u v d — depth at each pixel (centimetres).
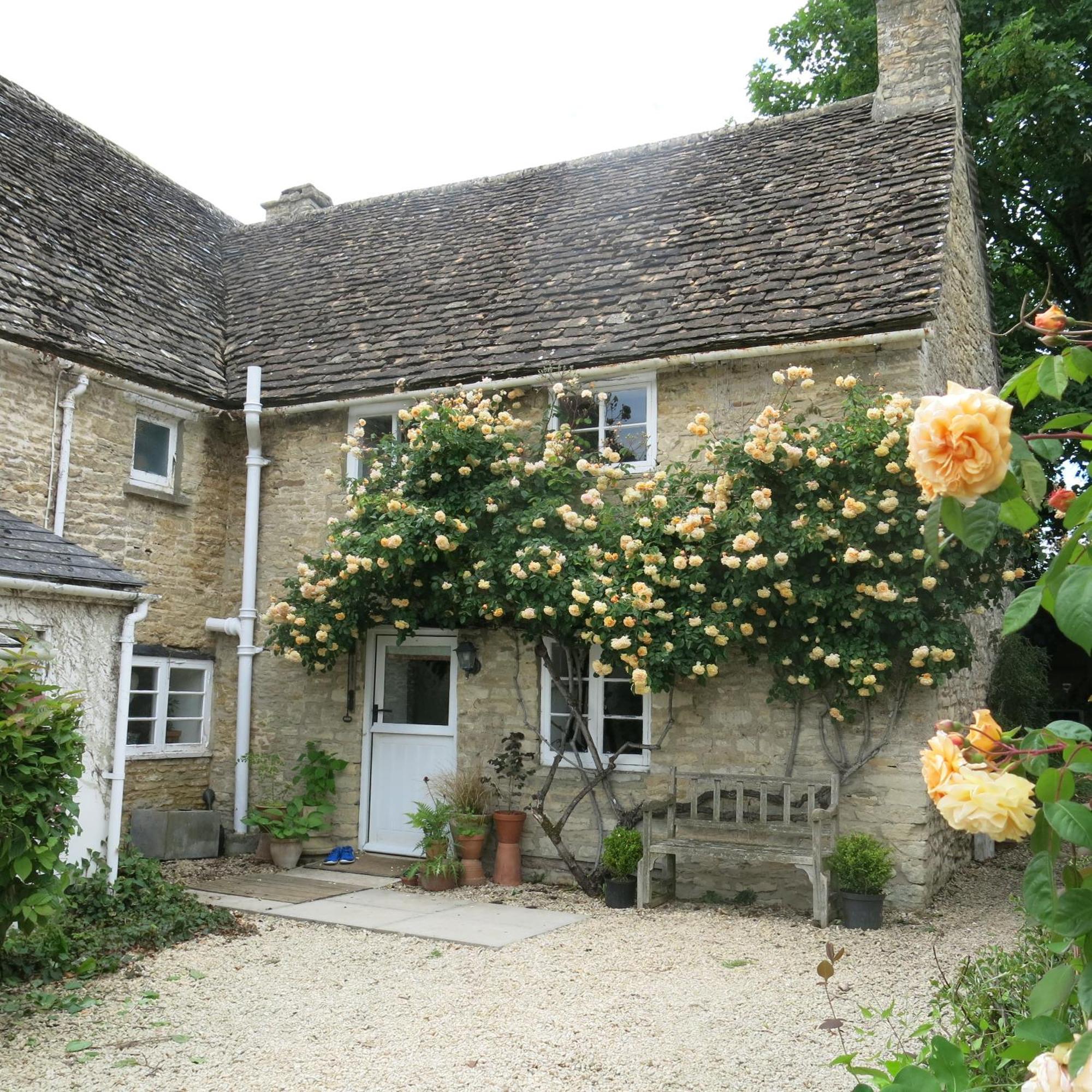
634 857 854
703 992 619
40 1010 580
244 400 1136
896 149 1102
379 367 1108
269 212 1605
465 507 944
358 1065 500
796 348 902
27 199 1141
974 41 1636
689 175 1242
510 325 1095
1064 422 211
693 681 935
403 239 1373
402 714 1087
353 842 1080
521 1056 513
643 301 1043
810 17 1838
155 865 837
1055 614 172
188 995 613
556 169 1399
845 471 821
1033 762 198
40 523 949
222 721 1159
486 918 817
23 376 940
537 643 968
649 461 983
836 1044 524
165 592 1105
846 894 793
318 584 997
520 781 998
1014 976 420
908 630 827
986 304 1314
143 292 1196
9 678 559
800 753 890
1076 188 1675
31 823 558
